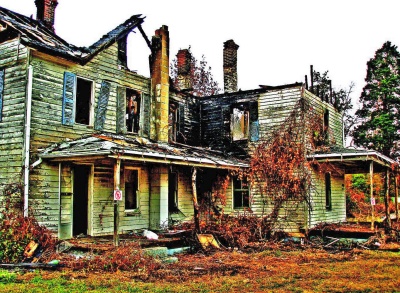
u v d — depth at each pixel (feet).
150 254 40.81
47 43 48.39
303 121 63.46
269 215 62.59
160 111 61.62
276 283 30.60
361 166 72.13
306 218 61.16
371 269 36.88
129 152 43.68
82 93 54.44
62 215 47.44
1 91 46.57
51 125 47.16
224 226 55.98
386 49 128.98
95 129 52.49
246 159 69.31
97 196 51.70
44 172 45.70
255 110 68.95
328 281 31.42
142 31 61.62
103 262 35.24
